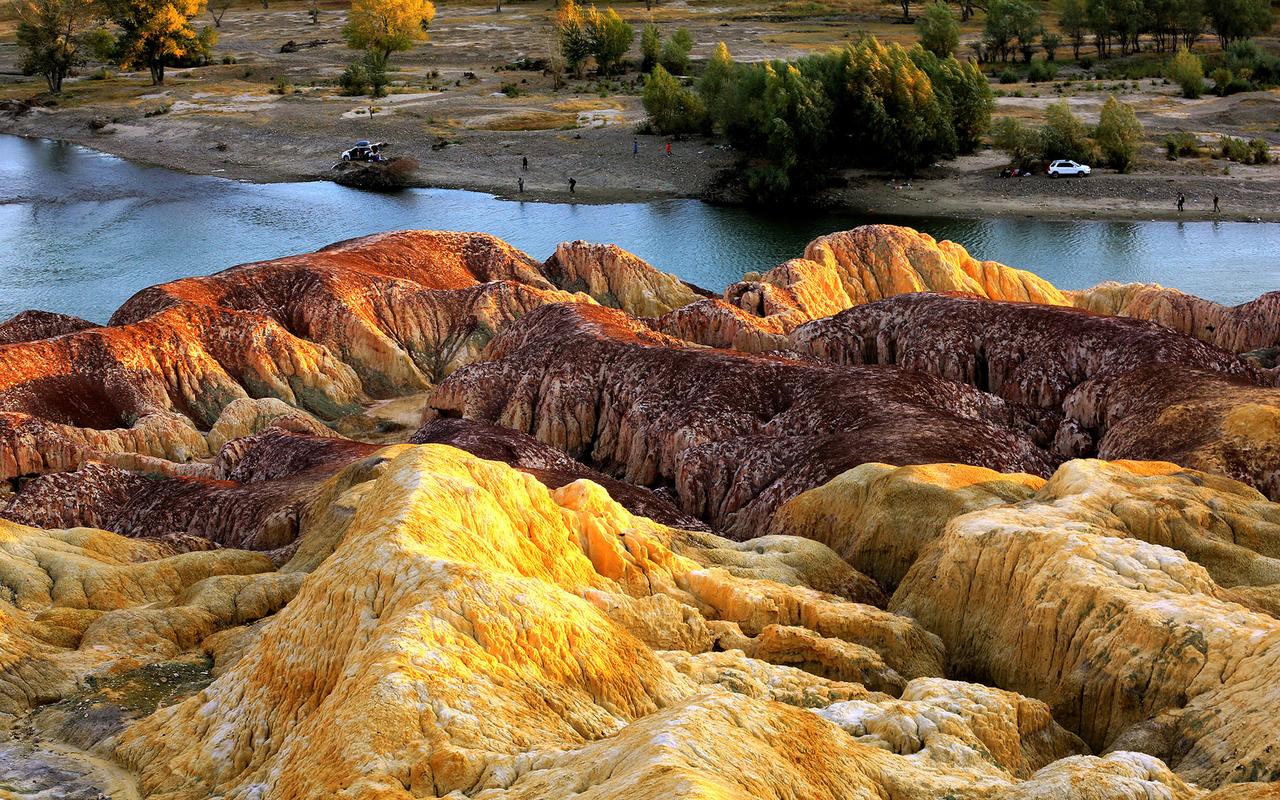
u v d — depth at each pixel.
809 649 34.66
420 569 25.72
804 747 22.47
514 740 22.17
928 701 29.36
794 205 130.62
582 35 189.12
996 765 26.80
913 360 73.19
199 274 108.44
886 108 136.62
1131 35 199.00
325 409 78.94
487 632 24.56
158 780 25.41
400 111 167.75
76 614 37.91
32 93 189.75
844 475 48.31
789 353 73.62
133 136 163.75
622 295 96.12
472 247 99.44
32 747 28.66
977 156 143.00
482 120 162.00
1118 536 37.31
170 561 43.03
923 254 93.56
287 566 43.22
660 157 144.62
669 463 63.09
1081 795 23.11
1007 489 45.34
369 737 21.48
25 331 82.19
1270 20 190.75
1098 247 111.62
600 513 39.03
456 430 63.09
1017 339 71.62
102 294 103.19
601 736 23.81
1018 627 35.19
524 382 71.12
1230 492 44.66
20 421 65.56
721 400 63.94
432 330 87.00
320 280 86.44
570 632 25.86
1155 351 66.25
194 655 35.47
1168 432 56.28
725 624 35.97
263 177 143.88
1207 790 26.86
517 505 34.25
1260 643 29.88
